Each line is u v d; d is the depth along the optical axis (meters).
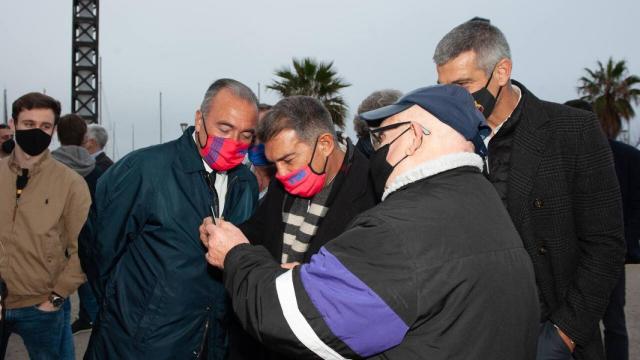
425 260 1.17
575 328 1.91
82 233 2.32
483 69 1.92
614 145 3.51
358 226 1.28
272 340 1.28
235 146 2.14
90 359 2.28
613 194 1.92
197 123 2.22
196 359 2.25
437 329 1.18
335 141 2.04
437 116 1.37
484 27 1.95
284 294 1.27
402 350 1.21
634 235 3.41
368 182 2.01
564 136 1.94
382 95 3.10
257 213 2.29
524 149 1.97
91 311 3.73
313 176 1.96
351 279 1.19
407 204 1.25
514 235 1.33
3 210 2.59
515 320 1.25
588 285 1.91
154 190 2.16
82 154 4.25
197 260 2.20
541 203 1.96
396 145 1.42
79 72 10.62
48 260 2.65
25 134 2.54
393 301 1.16
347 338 1.20
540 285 2.00
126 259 2.23
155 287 2.15
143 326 2.15
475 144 1.48
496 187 2.04
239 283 1.42
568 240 1.97
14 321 2.67
